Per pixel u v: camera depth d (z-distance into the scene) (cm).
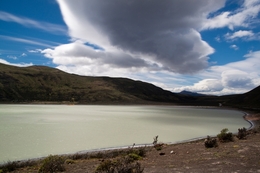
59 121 3862
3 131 2548
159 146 1667
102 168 809
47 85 19950
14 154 1553
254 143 1345
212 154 1105
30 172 948
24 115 5019
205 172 745
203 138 2316
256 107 10681
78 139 2158
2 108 8244
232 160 921
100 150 1705
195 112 8488
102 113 6681
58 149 1727
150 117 5403
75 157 1291
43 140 2062
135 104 18712
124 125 3484
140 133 2650
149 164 958
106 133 2586
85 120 4206
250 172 721
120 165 757
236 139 1680
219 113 7925
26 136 2252
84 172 861
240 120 4941
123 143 2023
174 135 2559
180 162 969
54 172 884
